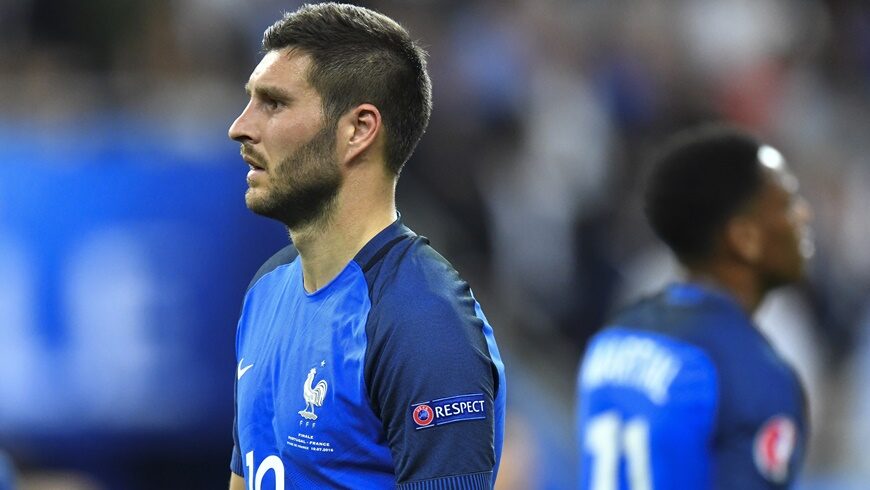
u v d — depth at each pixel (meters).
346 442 8.92
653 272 28.84
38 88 26.86
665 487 12.66
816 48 41.47
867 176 39.47
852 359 34.62
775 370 12.59
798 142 39.38
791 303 28.81
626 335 13.59
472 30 34.06
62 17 28.66
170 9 29.61
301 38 9.24
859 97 41.97
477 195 30.06
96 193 23.44
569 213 31.77
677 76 37.06
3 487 16.03
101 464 23.33
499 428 9.32
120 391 23.23
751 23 39.47
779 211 13.58
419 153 29.83
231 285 23.70
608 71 35.47
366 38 9.28
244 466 9.66
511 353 29.42
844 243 36.62
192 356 23.50
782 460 12.38
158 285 23.41
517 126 32.94
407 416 8.69
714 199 13.47
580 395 14.23
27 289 23.11
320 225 9.30
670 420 12.65
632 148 34.56
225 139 25.77
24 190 23.27
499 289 30.06
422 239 9.37
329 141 9.16
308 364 9.10
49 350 23.09
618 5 36.75
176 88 27.42
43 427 23.05
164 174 23.61
